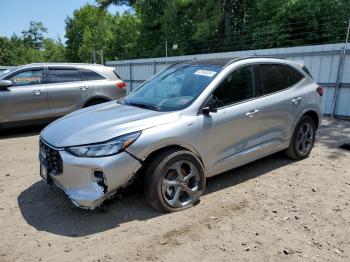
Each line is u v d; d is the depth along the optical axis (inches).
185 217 136.1
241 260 107.9
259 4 850.1
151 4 1203.2
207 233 124.1
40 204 150.6
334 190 163.9
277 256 110.0
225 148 156.4
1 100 280.1
